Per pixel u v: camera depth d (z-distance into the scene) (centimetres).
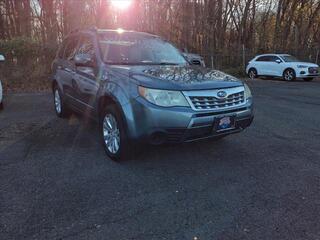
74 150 544
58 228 324
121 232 318
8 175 445
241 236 312
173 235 313
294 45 2644
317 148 561
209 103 440
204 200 379
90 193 395
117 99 460
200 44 2383
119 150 471
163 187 411
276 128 695
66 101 688
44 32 1755
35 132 648
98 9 1927
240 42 2603
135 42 597
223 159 504
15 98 1066
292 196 389
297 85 1617
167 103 424
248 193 396
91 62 553
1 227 325
